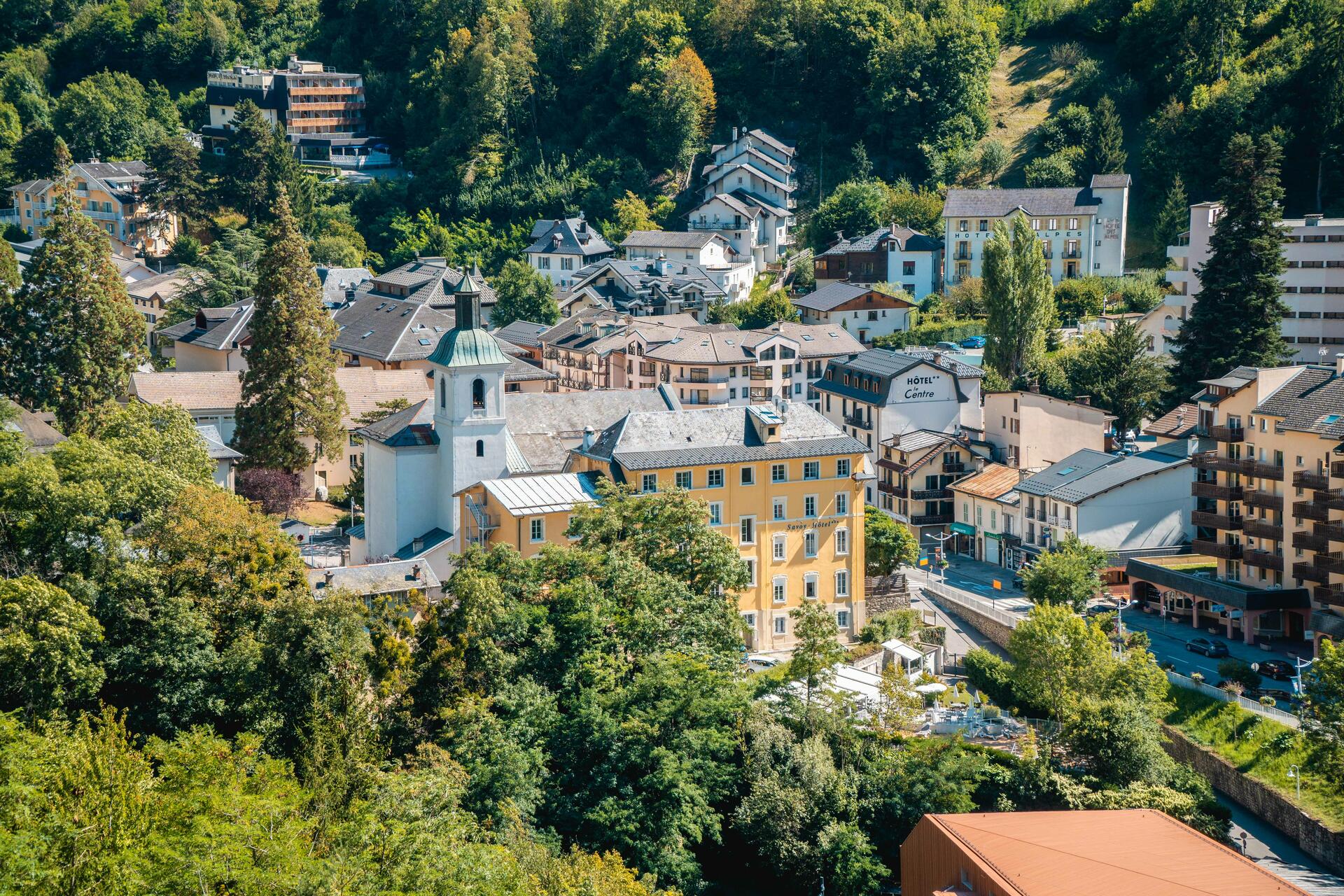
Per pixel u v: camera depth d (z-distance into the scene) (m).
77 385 170.62
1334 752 109.38
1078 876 89.50
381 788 89.19
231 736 101.88
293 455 180.00
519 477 142.62
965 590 165.00
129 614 103.00
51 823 74.81
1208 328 191.62
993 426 195.12
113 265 178.50
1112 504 163.50
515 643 112.81
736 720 113.00
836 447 147.00
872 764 111.75
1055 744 118.50
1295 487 144.25
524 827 95.69
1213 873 90.12
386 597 111.88
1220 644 139.50
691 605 122.19
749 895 107.00
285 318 178.38
